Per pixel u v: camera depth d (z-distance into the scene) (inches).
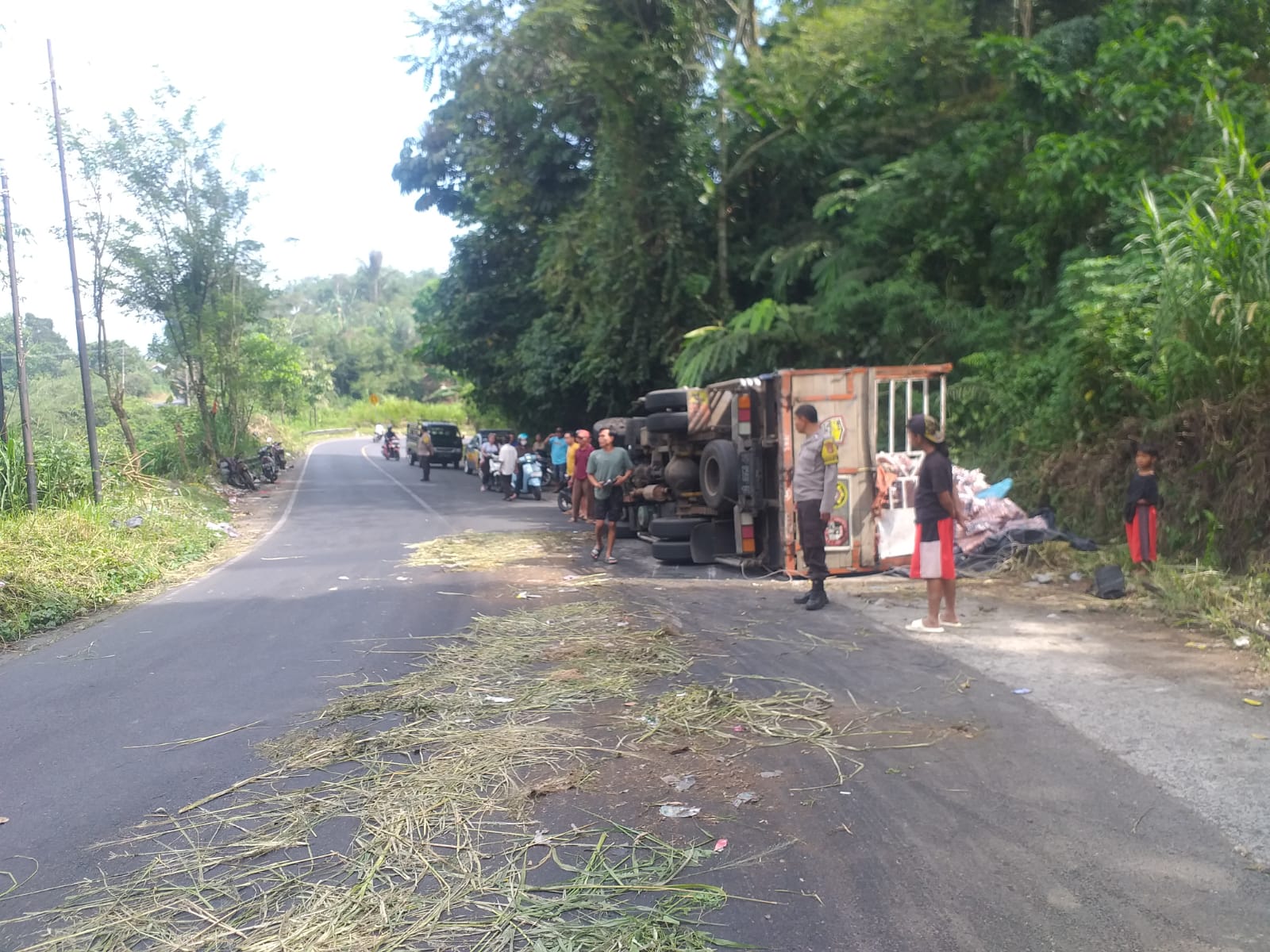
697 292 772.0
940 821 161.2
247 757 203.2
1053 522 419.2
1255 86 493.0
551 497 970.1
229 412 1182.3
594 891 140.8
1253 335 345.4
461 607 360.5
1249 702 216.8
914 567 300.7
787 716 218.2
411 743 206.4
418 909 137.0
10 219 544.1
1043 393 490.0
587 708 228.2
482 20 748.6
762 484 434.6
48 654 316.8
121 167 939.3
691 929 129.8
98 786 190.4
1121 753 188.7
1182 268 370.3
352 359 3725.4
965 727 206.1
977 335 557.3
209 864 153.9
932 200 617.0
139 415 1042.1
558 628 315.0
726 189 796.6
